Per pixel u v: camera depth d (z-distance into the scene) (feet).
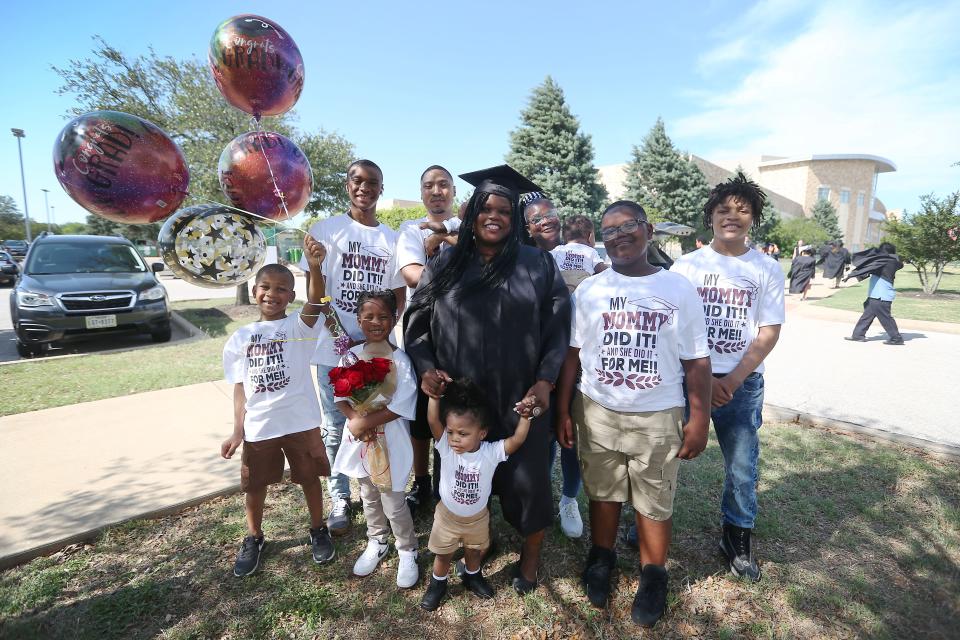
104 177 6.74
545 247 10.64
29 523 9.02
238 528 9.29
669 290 6.83
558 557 8.80
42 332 21.76
